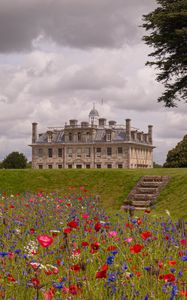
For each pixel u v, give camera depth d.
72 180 30.75
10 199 20.50
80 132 105.50
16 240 9.32
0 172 32.44
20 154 108.75
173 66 35.31
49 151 107.81
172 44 34.38
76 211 15.53
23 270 6.34
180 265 7.47
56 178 31.36
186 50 34.44
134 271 6.43
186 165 62.91
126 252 7.95
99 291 5.50
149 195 26.05
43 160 108.00
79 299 5.20
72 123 106.50
